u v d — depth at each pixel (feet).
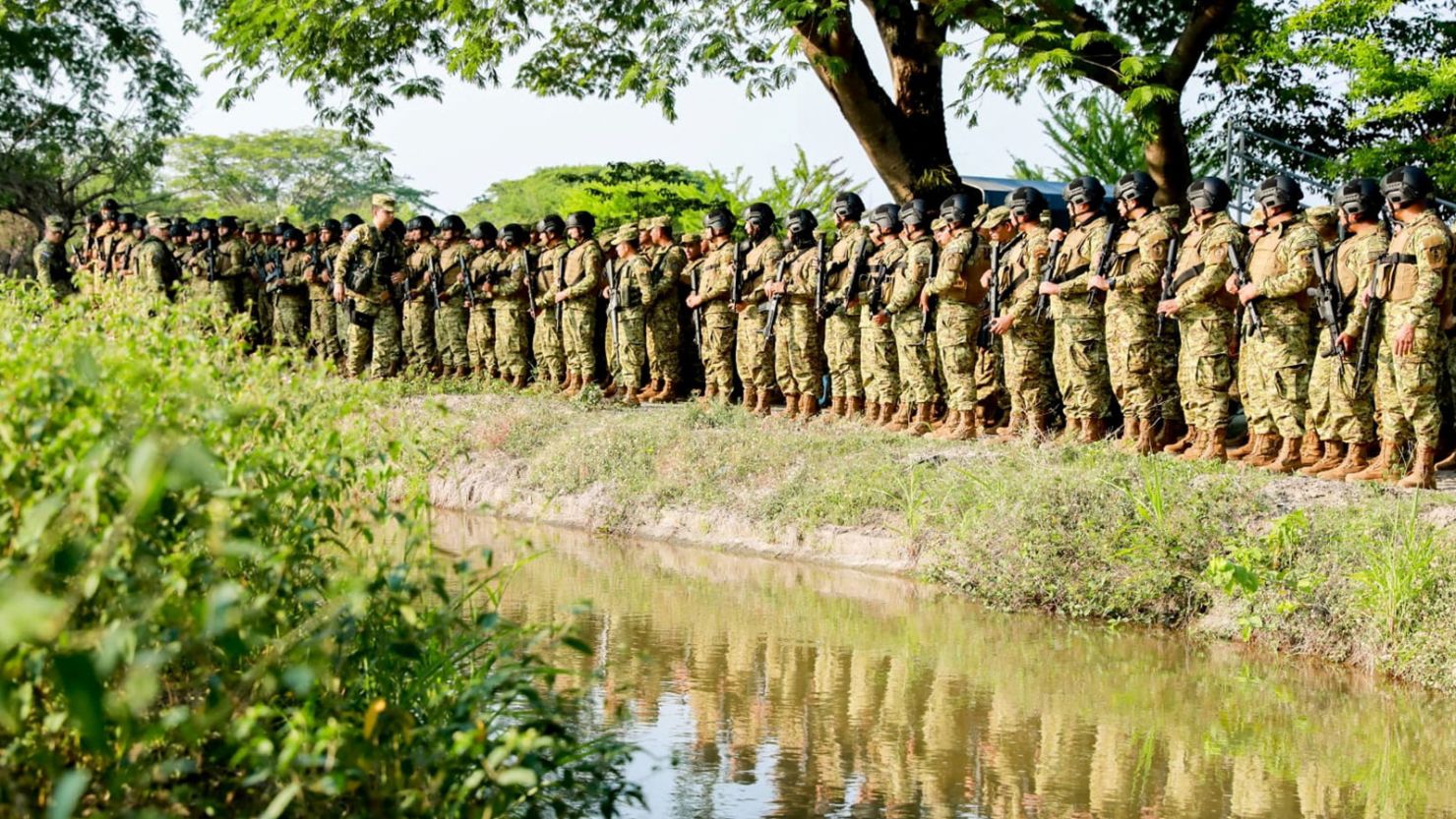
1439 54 71.31
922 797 18.08
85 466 10.73
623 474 40.86
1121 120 87.25
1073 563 29.43
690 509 38.52
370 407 20.72
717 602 29.96
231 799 13.12
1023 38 45.68
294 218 186.39
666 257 51.11
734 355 48.93
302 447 15.61
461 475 44.34
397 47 57.00
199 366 14.25
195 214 185.68
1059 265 36.86
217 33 57.31
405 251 58.29
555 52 58.29
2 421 12.01
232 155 205.26
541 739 14.19
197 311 17.76
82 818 11.79
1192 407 34.73
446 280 57.31
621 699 22.22
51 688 12.08
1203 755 20.07
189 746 13.21
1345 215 32.22
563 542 37.73
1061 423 39.65
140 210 177.47
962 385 39.86
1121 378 35.58
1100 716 21.97
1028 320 38.32
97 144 123.24
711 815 17.20
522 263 55.11
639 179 83.41
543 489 41.96
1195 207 34.45
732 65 53.78
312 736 12.38
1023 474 32.50
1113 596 28.60
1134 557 28.81
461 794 12.92
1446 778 19.17
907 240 41.78
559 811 15.94
